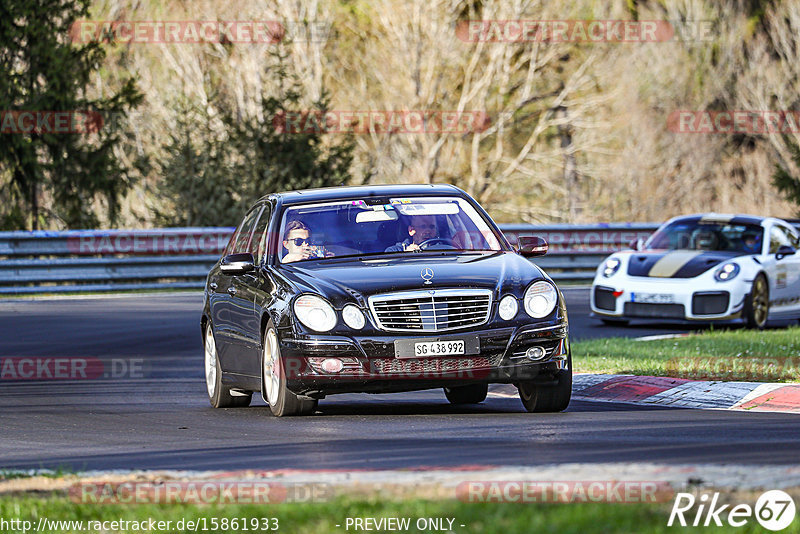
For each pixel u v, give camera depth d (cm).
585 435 2888
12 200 11644
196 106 12162
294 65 15712
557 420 3219
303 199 3772
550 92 17088
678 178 17438
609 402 3788
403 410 3625
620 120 17075
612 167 17300
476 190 16838
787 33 18350
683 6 17800
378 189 3828
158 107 16012
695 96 17712
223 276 3944
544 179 17000
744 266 6256
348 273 3356
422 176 16300
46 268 8550
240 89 15238
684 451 2569
